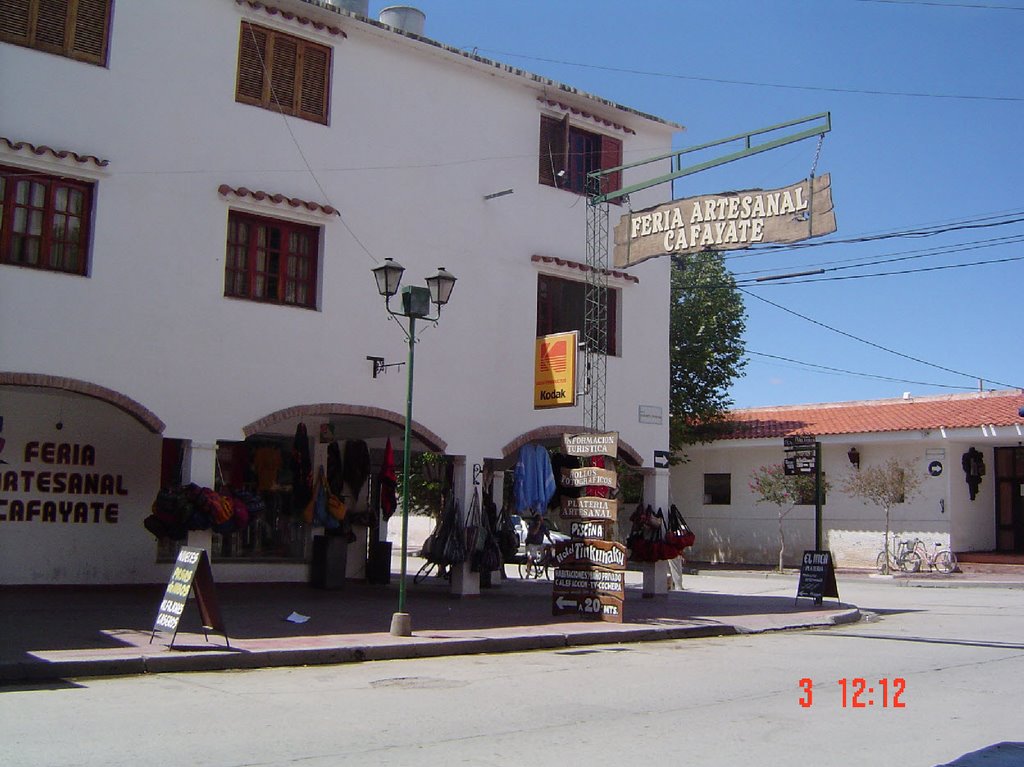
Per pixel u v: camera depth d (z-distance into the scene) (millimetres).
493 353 18141
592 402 19266
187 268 14562
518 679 10492
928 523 29828
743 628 15500
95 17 14094
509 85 18797
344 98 16547
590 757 6926
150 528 14070
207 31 15094
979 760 7066
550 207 19219
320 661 11242
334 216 16109
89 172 13711
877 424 31125
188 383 14430
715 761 6891
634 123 20719
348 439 20641
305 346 15727
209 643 11305
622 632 14164
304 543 19547
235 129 15250
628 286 20250
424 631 13352
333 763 6582
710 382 33531
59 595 15227
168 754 6707
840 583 27438
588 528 15727
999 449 31375
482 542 17859
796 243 14461
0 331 12836
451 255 17672
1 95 13195
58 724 7566
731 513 34500
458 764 6621
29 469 15961
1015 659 12602
